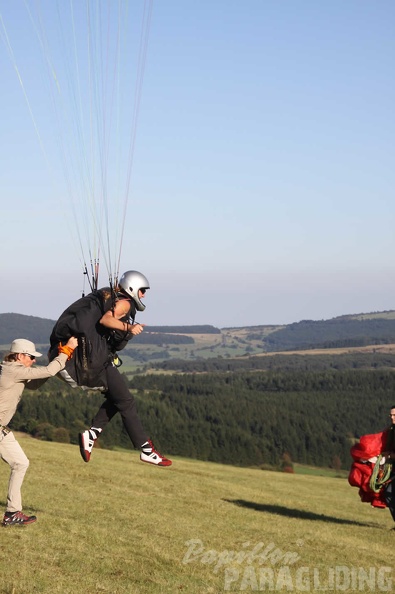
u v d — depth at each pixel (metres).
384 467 11.60
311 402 119.75
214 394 120.50
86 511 10.75
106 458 22.53
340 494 21.95
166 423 84.56
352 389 137.75
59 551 7.64
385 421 112.12
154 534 9.50
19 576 6.54
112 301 6.39
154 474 18.58
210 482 18.52
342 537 11.45
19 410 69.31
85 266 6.51
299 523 12.71
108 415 6.98
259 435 94.75
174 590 6.86
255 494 17.14
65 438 65.50
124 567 7.41
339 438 99.00
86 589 6.48
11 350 7.79
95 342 6.41
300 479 27.89
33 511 10.05
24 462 8.25
